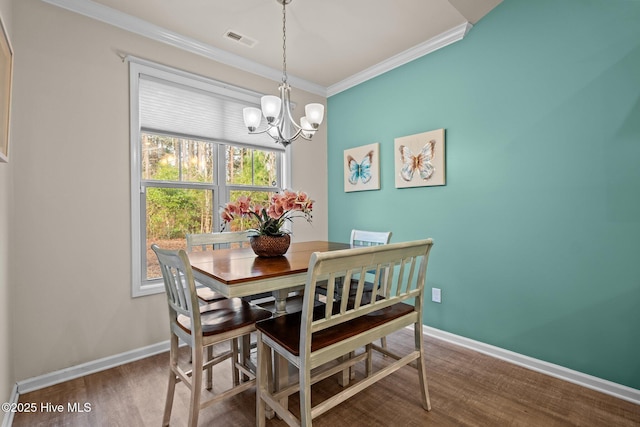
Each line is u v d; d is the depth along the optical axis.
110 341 2.13
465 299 2.41
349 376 1.95
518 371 2.03
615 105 1.73
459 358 2.21
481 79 2.30
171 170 2.55
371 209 3.15
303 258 1.76
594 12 1.80
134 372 2.04
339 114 3.50
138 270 2.25
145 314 2.28
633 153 1.68
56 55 1.93
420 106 2.71
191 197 2.66
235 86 2.84
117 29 2.18
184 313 1.34
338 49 2.70
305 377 1.16
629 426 1.50
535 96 2.03
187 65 2.54
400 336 2.63
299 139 3.38
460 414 1.60
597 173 1.80
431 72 2.62
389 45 2.63
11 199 1.73
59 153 1.94
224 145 2.86
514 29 2.12
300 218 3.39
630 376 1.70
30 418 1.58
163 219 2.51
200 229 2.71
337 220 3.54
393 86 2.92
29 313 1.83
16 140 1.79
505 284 2.19
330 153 3.62
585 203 1.84
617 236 1.74
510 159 2.15
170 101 2.46
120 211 2.17
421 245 1.53
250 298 2.28
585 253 1.85
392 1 2.09
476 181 2.34
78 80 2.01
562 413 1.60
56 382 1.91
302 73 3.17
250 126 2.00
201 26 2.33
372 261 1.33
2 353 1.49
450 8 2.17
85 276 2.03
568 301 1.91
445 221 2.53
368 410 1.63
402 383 1.89
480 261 2.32
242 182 3.00
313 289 1.14
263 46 2.63
